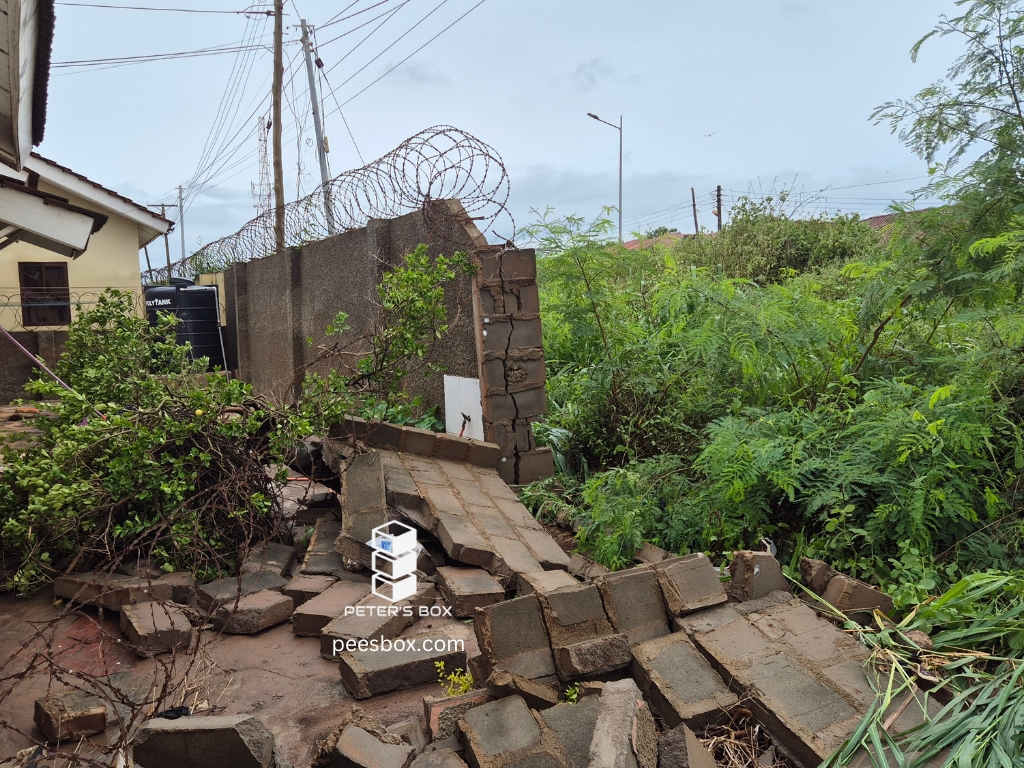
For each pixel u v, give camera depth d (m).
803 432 4.76
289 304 10.45
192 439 4.95
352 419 5.79
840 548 4.16
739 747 2.77
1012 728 2.49
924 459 4.14
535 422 6.42
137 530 4.57
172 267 18.28
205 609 4.27
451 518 4.72
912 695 2.82
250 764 2.53
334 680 3.63
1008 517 4.08
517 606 3.23
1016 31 4.52
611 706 2.46
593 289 7.04
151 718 2.87
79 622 4.36
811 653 3.10
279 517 5.25
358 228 8.23
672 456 5.38
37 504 4.38
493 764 2.46
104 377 5.79
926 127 4.95
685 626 3.32
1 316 12.51
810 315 5.43
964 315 4.62
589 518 5.26
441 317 5.97
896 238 5.13
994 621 3.23
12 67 4.47
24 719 3.32
